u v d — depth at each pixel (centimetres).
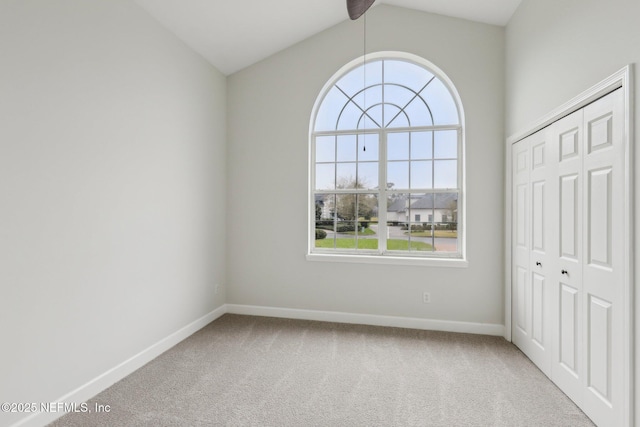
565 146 224
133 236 260
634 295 164
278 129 388
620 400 172
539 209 262
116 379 243
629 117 163
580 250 208
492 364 271
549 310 247
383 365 269
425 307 353
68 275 206
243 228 397
